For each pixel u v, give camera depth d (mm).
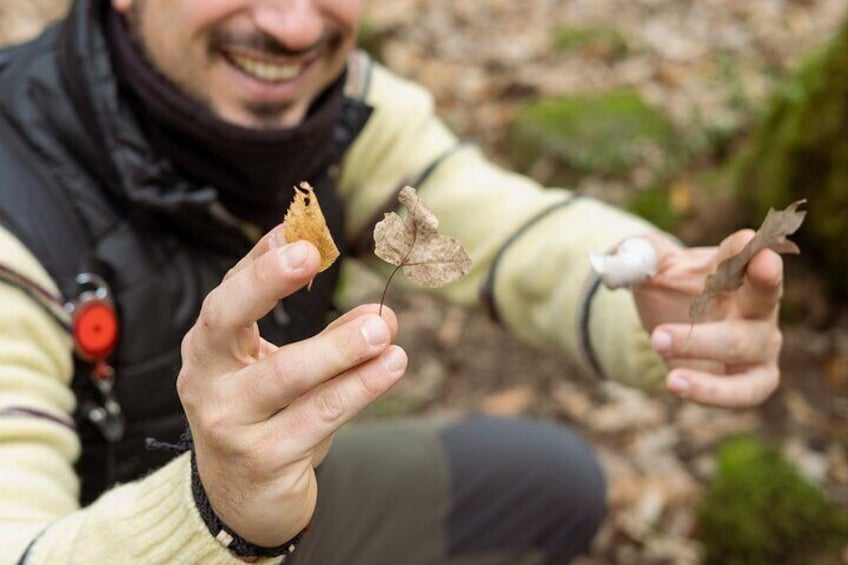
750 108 1875
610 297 756
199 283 710
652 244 675
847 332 1442
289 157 722
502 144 1838
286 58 702
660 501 1208
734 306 658
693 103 1881
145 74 692
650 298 695
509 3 2303
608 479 1248
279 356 440
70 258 658
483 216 861
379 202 880
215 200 703
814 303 1464
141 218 689
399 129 881
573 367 1441
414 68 2094
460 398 1395
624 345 743
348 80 854
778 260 611
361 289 1581
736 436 1286
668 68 2021
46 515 570
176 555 486
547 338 832
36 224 653
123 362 677
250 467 452
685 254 679
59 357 648
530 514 896
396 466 862
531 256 826
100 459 690
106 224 676
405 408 1366
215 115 693
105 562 497
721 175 1704
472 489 880
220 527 478
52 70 702
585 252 793
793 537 1110
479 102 1971
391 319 457
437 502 867
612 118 1776
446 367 1447
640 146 1737
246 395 443
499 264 846
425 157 883
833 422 1304
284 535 475
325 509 801
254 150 701
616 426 1342
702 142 1782
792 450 1255
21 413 598
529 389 1408
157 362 690
